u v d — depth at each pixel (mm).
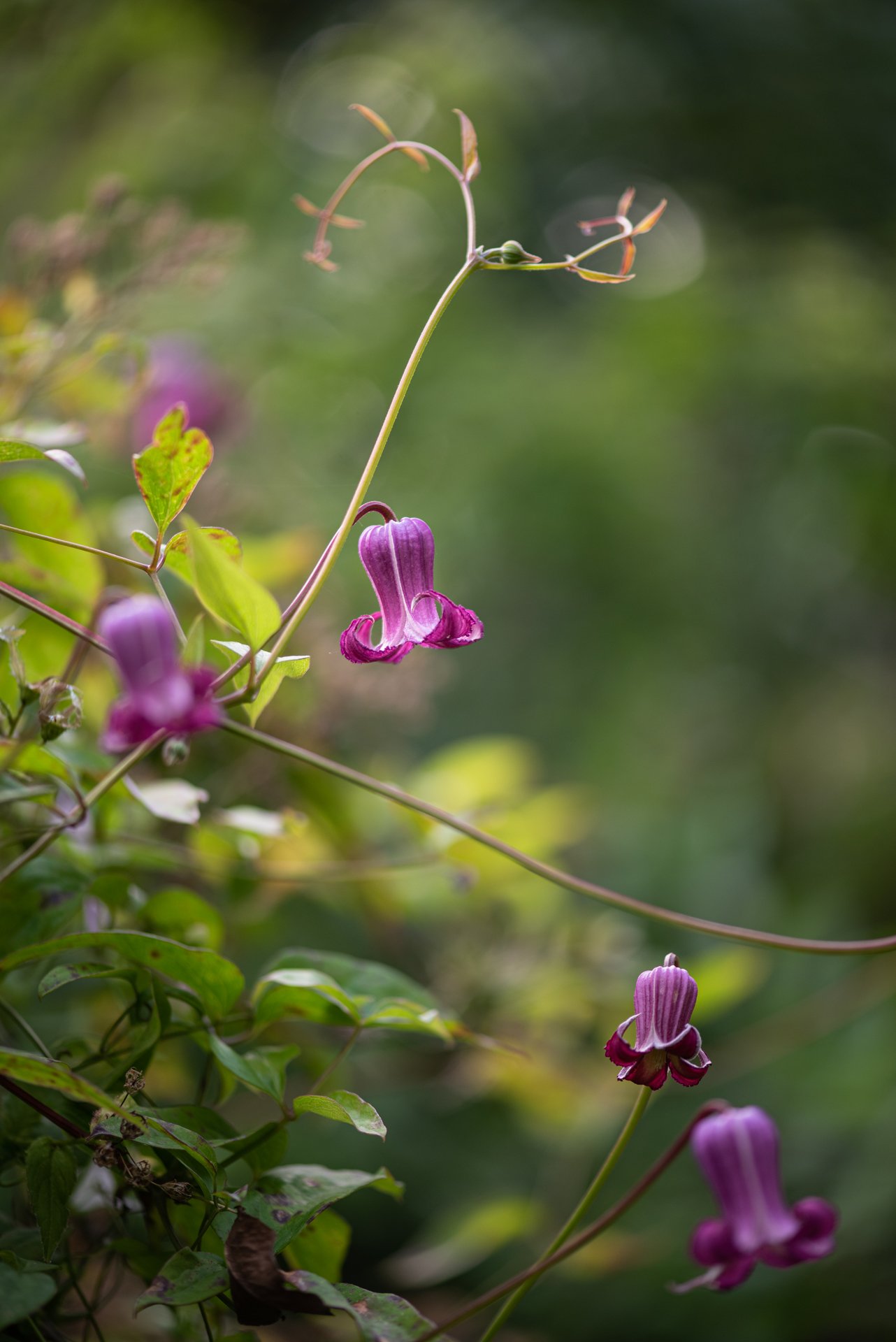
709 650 1886
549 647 1705
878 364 1919
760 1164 679
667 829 1466
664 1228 1087
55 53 1359
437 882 843
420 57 1732
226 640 676
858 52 1902
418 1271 830
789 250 1975
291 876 745
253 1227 604
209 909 668
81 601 687
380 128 636
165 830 755
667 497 1770
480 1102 1155
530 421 1648
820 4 1896
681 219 2049
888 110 1911
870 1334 1063
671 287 1938
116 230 757
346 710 814
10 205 1349
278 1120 620
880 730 2289
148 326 1158
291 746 644
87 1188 655
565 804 904
